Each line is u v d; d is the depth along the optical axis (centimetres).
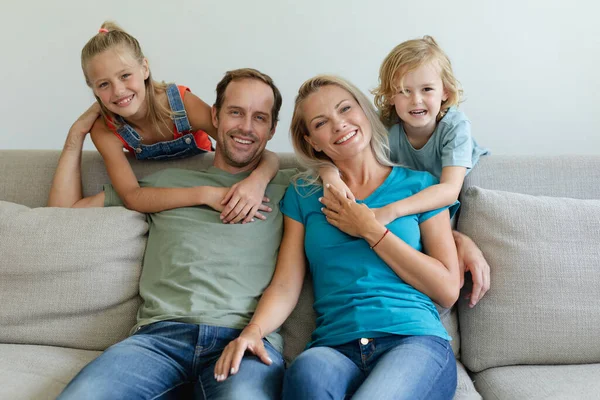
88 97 243
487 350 152
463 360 158
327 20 232
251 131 166
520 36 226
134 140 181
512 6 225
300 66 235
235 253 158
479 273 152
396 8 229
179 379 141
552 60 226
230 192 163
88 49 170
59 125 246
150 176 177
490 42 227
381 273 148
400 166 165
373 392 119
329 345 142
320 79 159
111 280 162
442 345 137
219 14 235
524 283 151
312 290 163
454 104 174
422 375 125
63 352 155
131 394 127
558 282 150
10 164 185
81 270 161
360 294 145
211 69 238
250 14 234
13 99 245
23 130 247
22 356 149
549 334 149
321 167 163
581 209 156
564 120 229
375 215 149
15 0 239
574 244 152
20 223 164
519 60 228
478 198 161
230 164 174
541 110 229
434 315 147
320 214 159
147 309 154
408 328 138
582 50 225
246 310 152
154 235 167
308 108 158
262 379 130
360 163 161
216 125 175
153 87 181
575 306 149
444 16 228
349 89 159
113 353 135
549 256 152
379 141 162
